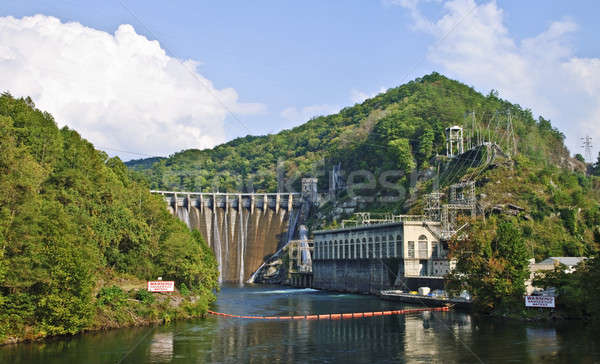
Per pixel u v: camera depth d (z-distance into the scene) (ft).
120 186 467.93
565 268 419.13
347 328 372.17
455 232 580.71
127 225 418.92
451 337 328.08
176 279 453.99
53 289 299.79
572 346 293.84
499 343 305.73
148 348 291.58
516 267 412.57
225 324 387.75
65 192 367.86
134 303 371.56
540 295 393.29
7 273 283.18
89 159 445.37
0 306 284.61
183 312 406.62
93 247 361.10
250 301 596.29
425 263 636.48
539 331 341.82
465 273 436.76
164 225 494.18
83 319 313.53
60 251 303.89
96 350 280.31
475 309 433.48
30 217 301.22
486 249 419.33
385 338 328.90
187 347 297.74
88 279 322.55
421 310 473.26
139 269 428.97
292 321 410.93
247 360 268.62
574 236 637.71
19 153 337.31
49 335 305.12
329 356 278.46
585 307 379.14
